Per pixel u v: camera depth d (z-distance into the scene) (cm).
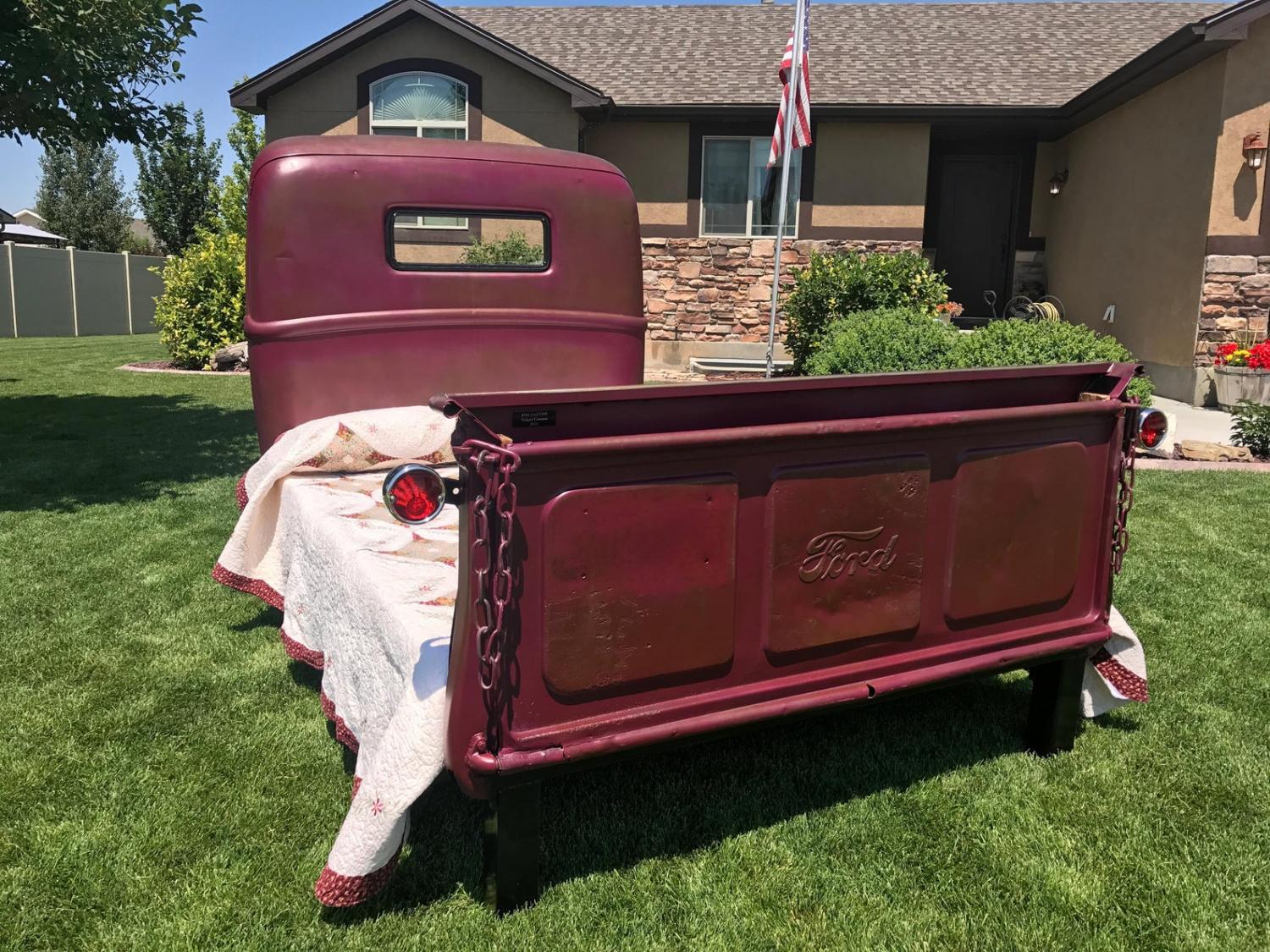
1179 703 319
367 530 293
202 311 1316
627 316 416
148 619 391
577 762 199
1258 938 206
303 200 361
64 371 1261
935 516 237
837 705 227
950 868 229
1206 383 989
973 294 1394
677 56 1380
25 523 528
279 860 230
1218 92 948
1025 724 305
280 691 325
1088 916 212
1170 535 521
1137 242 1116
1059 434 253
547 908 213
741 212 1267
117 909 212
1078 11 1532
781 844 239
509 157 389
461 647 189
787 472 214
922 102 1191
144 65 729
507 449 181
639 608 201
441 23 1152
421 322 379
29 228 2825
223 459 707
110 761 277
